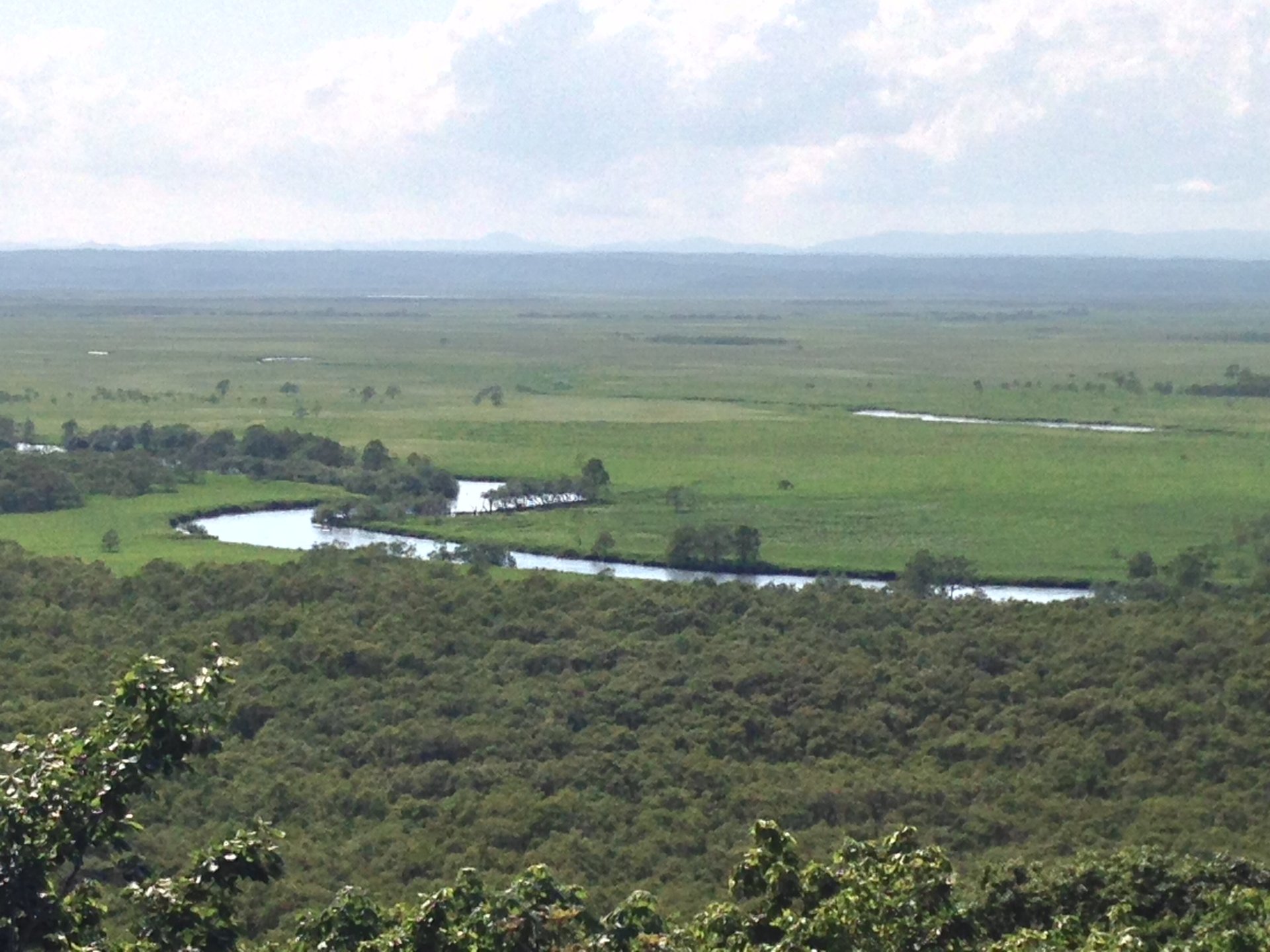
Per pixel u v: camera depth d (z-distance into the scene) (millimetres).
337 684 72562
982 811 59625
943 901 35281
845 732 68688
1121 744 67125
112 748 29094
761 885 35656
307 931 33281
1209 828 57938
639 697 71375
